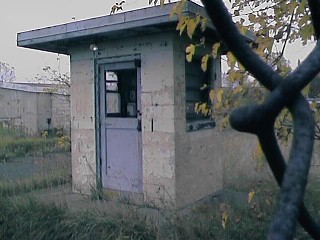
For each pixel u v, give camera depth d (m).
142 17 3.98
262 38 2.27
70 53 5.32
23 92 14.54
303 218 0.56
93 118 5.13
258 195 3.44
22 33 5.15
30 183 4.96
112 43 4.86
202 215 3.45
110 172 5.00
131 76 4.85
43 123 14.19
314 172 3.51
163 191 4.42
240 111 0.50
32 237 3.56
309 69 0.50
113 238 3.14
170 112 4.38
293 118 0.49
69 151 7.34
